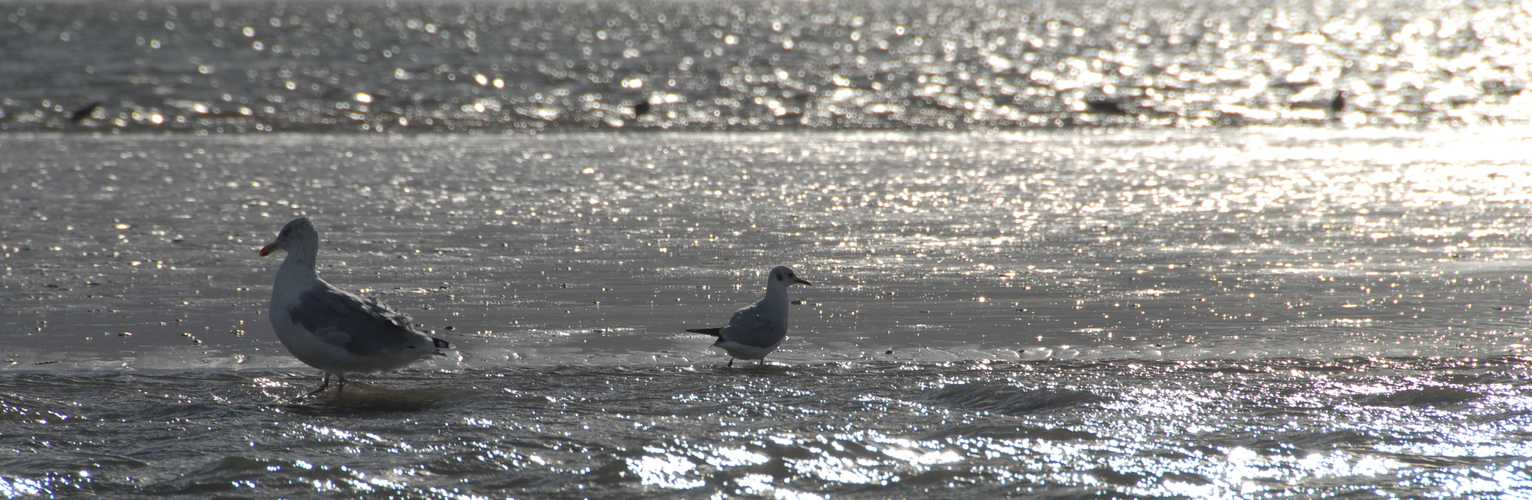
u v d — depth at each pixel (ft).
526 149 104.63
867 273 49.06
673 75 204.74
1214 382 31.76
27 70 195.93
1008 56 274.36
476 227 61.16
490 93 165.27
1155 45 324.80
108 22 396.78
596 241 56.85
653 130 124.26
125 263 49.98
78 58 234.17
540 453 25.58
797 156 99.09
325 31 370.12
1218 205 69.56
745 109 143.74
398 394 30.99
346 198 72.38
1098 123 130.41
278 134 117.08
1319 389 30.83
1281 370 33.32
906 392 31.01
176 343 36.68
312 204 69.56
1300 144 107.96
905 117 135.74
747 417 28.58
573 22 468.75
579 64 232.12
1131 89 178.40
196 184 78.54
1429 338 37.47
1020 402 29.68
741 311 35.14
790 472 24.43
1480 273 48.16
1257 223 62.44
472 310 41.86
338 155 98.48
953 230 60.59
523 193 75.10
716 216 65.41
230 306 42.06
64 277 46.73
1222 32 391.65
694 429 27.43
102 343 36.50
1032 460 25.16
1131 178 83.51
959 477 24.12
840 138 116.06
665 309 42.32
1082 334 38.42
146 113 130.82
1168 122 131.44
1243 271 49.19
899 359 35.45
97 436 26.78
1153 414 28.48
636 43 319.88
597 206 69.26
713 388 31.48
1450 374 32.48
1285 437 26.58
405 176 84.28
